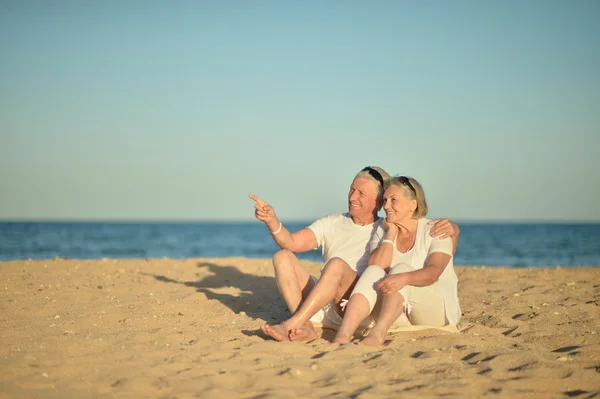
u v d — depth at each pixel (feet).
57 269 28.17
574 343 13.51
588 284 24.30
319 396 9.62
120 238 173.88
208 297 20.49
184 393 9.86
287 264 14.55
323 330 14.69
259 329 14.99
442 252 13.69
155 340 13.74
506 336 14.23
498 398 9.51
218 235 230.07
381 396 9.53
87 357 12.00
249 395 9.80
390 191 14.06
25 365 11.32
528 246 130.82
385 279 12.87
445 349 12.41
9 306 17.90
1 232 217.36
